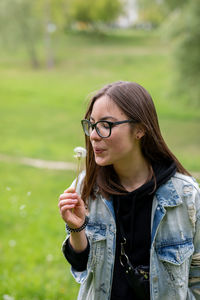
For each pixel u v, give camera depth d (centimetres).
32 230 630
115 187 169
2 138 2002
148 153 169
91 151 172
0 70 4588
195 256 167
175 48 1853
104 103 160
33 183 1106
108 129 159
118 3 6719
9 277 421
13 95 3394
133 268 164
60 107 2964
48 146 1819
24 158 1547
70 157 1576
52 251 524
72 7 6262
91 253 168
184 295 162
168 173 164
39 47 5559
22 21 4594
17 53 5381
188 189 163
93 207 172
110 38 6322
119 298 166
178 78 1967
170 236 162
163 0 1973
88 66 4666
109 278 166
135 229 166
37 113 2736
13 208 714
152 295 160
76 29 6750
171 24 1848
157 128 170
